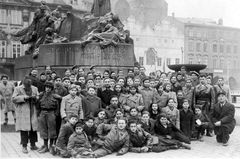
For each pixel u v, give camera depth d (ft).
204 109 42.60
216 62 285.02
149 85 39.29
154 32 257.14
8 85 47.37
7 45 201.87
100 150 31.12
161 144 33.78
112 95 37.09
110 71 49.78
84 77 39.65
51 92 33.12
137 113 35.47
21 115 32.09
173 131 35.88
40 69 56.70
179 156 31.01
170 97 38.96
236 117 55.57
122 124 31.81
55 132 32.63
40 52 57.36
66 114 32.68
